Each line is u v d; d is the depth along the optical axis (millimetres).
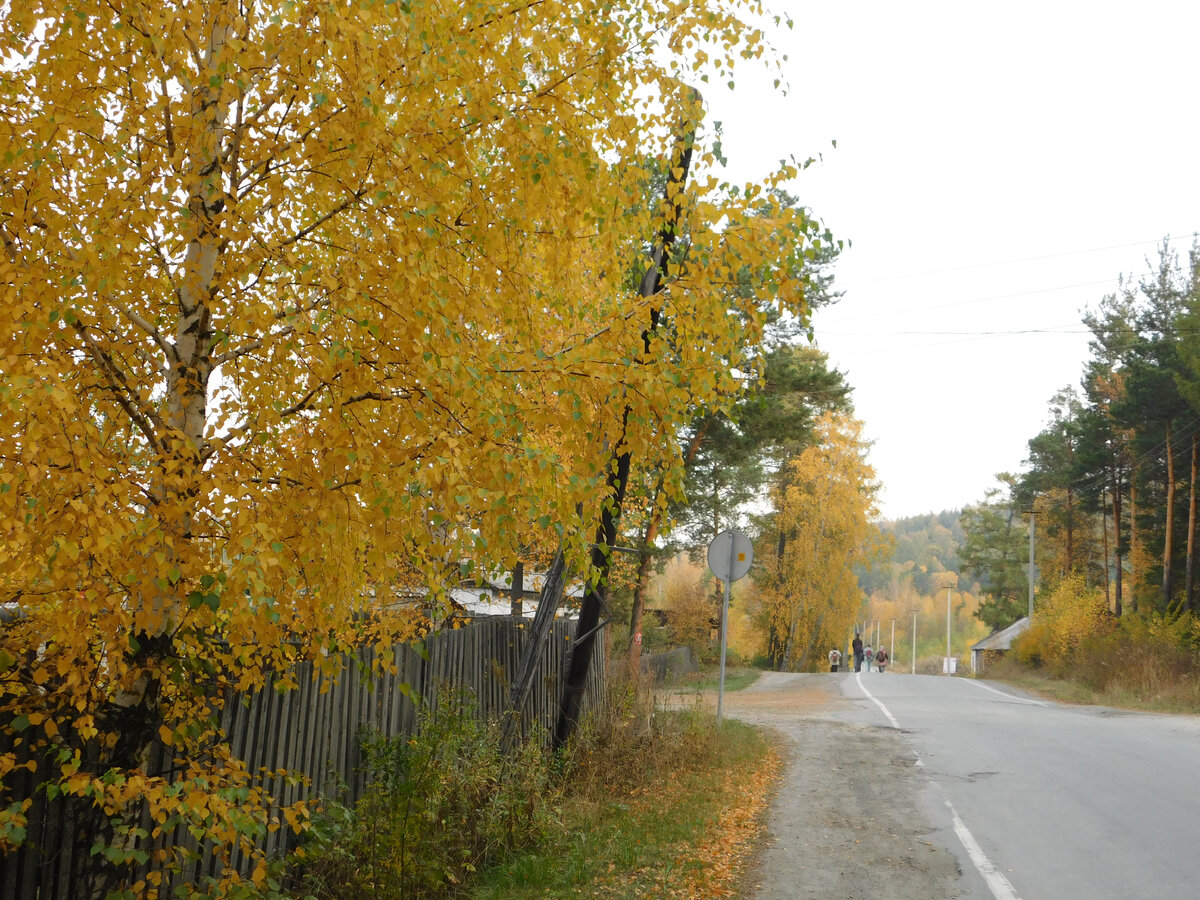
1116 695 22656
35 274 2951
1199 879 5930
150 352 3998
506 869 6133
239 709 4867
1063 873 6105
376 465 3453
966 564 73750
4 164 2979
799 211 4613
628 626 30359
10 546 2883
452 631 7859
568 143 4055
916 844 6887
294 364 3775
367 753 6168
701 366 4605
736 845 6875
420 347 3502
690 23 4785
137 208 3150
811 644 50812
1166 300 38438
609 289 5852
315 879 5137
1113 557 57125
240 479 3400
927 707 19250
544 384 4203
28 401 2678
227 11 3400
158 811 3338
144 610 3068
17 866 3494
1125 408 34188
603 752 9555
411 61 3537
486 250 4043
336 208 3914
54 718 3555
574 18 4371
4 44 3334
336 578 3590
